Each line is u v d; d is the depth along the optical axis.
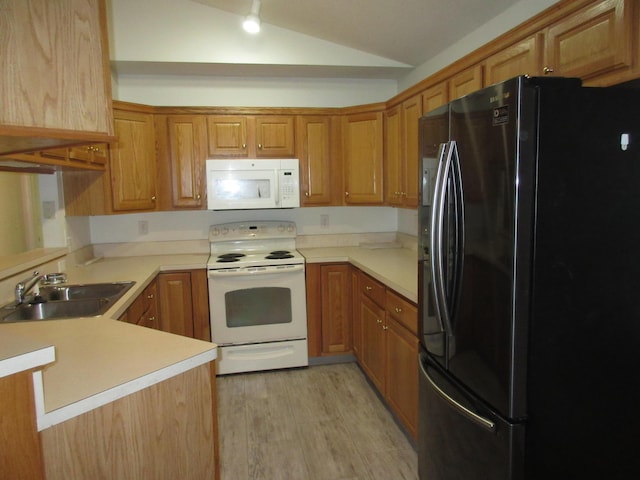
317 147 3.44
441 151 1.51
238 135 3.34
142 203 3.18
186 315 3.18
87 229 3.41
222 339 3.20
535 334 1.25
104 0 1.09
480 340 1.39
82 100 1.05
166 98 3.49
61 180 2.85
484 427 1.36
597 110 1.22
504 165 1.24
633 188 1.27
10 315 1.88
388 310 2.47
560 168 1.22
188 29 3.11
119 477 1.12
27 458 0.89
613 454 1.34
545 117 1.19
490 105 1.29
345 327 3.37
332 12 2.75
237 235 3.58
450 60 2.83
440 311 1.55
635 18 1.22
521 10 2.14
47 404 0.99
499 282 1.28
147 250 3.58
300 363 3.33
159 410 1.21
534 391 1.27
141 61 3.09
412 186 2.82
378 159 3.33
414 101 2.76
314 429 2.50
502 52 1.83
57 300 2.10
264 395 2.93
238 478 2.09
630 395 1.33
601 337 1.29
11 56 0.93
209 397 1.34
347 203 3.48
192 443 1.30
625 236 1.28
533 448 1.28
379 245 3.75
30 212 2.81
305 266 3.28
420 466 1.88
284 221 3.72
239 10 3.07
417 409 2.04
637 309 1.31
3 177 2.72
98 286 2.36
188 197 3.32
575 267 1.25
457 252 1.48
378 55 3.31
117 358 1.27
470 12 2.34
